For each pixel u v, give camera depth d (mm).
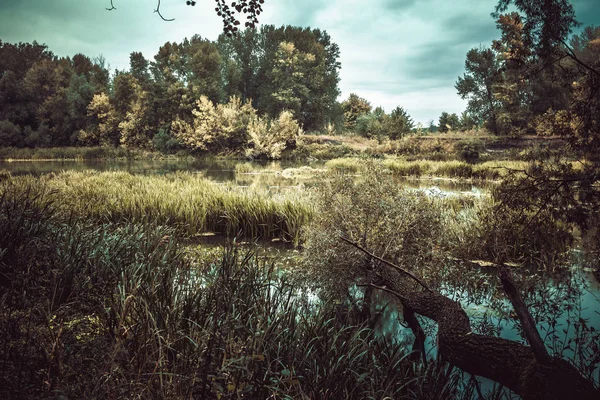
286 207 9789
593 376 3660
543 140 36312
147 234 6762
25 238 4730
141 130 56281
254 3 5543
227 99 62969
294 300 4859
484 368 3518
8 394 2527
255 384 2857
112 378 2754
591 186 4949
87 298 4254
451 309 4211
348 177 6270
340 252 5516
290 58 60344
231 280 4660
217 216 10289
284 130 46844
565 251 7512
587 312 5199
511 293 3393
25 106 65875
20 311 3719
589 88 5082
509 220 5773
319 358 3373
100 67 80875
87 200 10164
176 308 3779
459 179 24328
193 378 2803
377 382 3268
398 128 46500
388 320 4945
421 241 5863
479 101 42000
